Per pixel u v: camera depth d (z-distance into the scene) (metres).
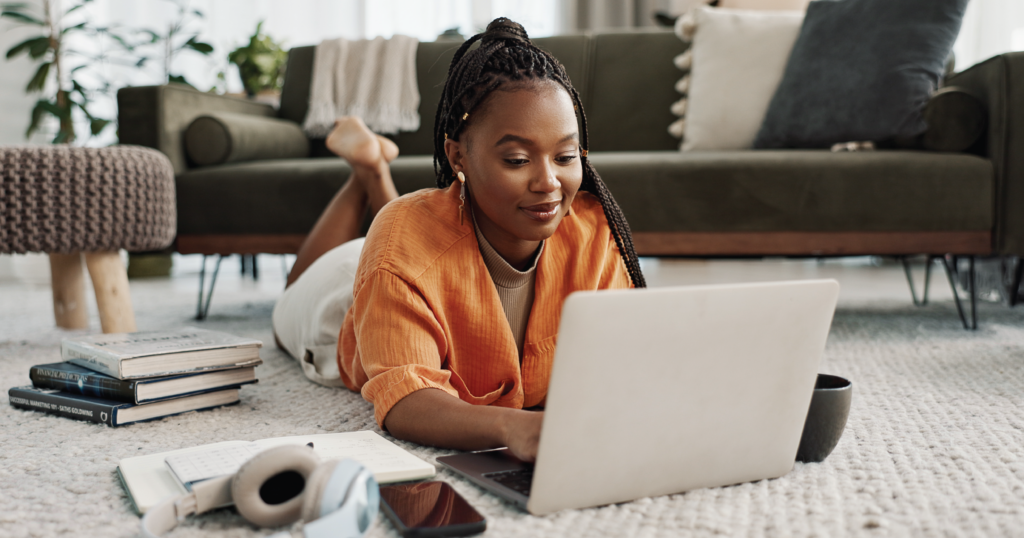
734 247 1.80
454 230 0.90
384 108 2.52
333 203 1.66
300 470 0.61
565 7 3.68
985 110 1.80
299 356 1.37
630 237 1.00
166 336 1.16
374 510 0.57
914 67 1.96
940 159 1.74
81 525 0.66
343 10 3.68
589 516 0.66
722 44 2.32
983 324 1.83
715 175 1.78
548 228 0.81
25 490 0.75
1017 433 0.93
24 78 3.50
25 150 1.50
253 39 2.98
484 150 0.80
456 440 0.78
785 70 2.21
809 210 1.76
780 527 0.63
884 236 1.76
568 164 0.81
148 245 1.67
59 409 1.05
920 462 0.81
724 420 0.70
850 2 2.14
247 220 2.02
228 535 0.63
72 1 3.60
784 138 2.13
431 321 0.86
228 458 0.72
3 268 3.42
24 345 1.66
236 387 1.11
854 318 1.94
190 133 2.12
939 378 1.25
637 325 0.62
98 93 3.34
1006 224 1.72
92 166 1.55
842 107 2.02
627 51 2.53
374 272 0.87
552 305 0.95
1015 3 3.15
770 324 0.69
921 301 2.27
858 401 1.10
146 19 3.71
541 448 0.63
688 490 0.72
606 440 0.65
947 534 0.63
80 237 1.56
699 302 0.64
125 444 0.90
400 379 0.82
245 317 2.11
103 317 1.66
